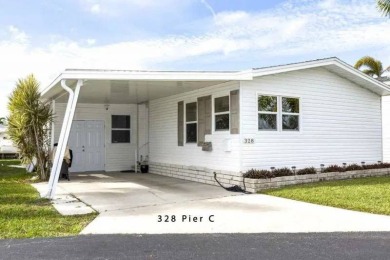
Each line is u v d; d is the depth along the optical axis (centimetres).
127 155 1769
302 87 1257
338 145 1361
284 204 840
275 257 491
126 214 750
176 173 1429
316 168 1275
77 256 498
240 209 790
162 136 1552
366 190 995
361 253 504
